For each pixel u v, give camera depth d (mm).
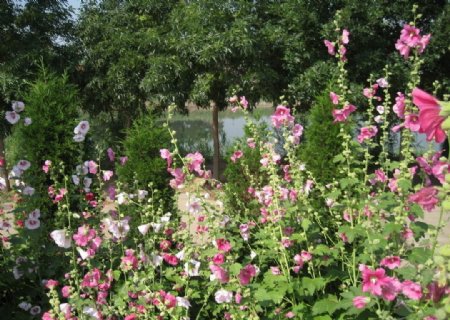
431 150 3102
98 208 4289
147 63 11484
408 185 2926
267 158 3641
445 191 1954
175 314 3107
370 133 3605
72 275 3455
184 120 30125
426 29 11766
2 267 4230
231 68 10820
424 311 2404
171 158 3443
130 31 12344
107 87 12602
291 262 3795
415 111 3176
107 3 12938
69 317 3160
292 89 10727
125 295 3588
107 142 13258
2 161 5043
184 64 10750
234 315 3029
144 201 4797
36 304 4230
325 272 3824
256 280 3732
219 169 13836
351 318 3205
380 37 11359
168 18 12398
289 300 3424
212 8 10367
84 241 3535
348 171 3451
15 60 11406
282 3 11297
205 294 3602
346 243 3938
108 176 4289
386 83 3727
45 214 4559
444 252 1520
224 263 2959
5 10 11742
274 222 3484
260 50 10391
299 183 3764
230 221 3982
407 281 2439
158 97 11391
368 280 2484
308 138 4777
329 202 3869
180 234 3818
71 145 4680
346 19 10367
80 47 12703
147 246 3699
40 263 4215
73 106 4863
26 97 4859
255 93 10961
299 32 10969
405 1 11383
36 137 4633
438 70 12062
